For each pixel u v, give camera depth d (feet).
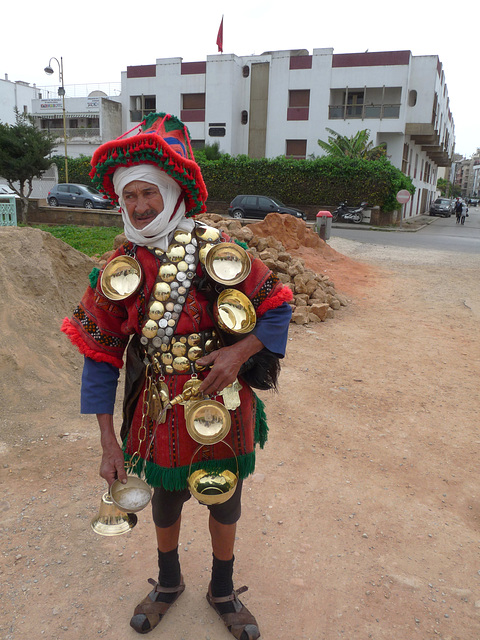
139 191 4.94
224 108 102.01
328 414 12.87
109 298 5.05
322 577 7.39
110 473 5.37
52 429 11.15
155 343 5.17
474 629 6.61
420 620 6.71
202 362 5.10
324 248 37.42
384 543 8.20
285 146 102.01
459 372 16.37
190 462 5.40
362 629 6.54
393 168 84.64
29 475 9.53
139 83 108.17
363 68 93.25
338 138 91.45
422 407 13.56
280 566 7.57
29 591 6.92
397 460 10.82
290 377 15.21
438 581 7.43
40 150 64.18
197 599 6.88
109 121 117.08
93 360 5.50
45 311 15.06
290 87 98.43
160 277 5.09
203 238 5.30
